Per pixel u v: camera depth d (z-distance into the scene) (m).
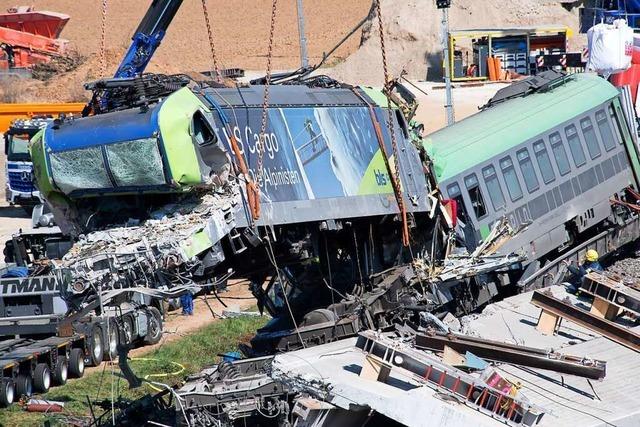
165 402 89.31
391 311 93.31
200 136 79.06
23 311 108.06
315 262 96.94
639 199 132.75
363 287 95.75
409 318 94.56
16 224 184.25
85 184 79.56
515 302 100.25
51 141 79.81
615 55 163.00
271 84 91.56
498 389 70.06
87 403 92.56
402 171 96.38
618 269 125.12
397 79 100.00
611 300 89.69
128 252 74.25
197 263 75.56
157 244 74.00
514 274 117.06
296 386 72.50
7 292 108.19
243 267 85.00
